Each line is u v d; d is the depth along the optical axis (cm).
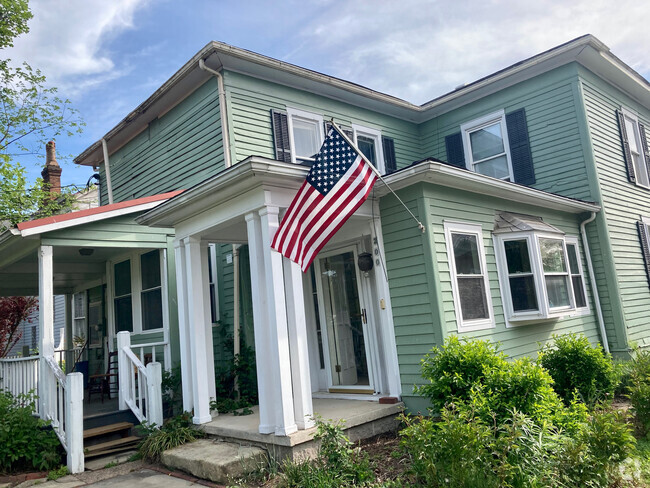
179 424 637
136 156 1183
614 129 1110
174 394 783
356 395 706
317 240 529
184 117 999
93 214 730
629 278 1020
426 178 633
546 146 1041
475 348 516
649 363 595
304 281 816
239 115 895
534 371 461
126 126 1149
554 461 365
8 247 728
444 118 1217
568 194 1005
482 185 704
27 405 650
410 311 643
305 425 529
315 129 1022
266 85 948
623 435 381
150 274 898
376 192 665
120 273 994
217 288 938
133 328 934
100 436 674
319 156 537
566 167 1009
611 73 1109
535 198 820
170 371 805
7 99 1409
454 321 635
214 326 920
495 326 706
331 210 526
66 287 1252
